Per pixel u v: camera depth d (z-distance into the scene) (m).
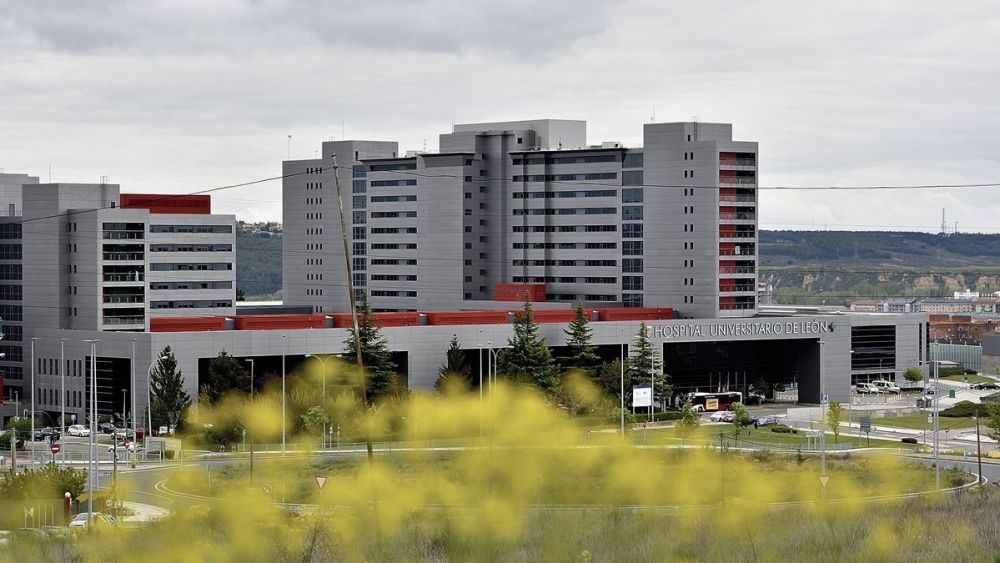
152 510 114.12
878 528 61.59
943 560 54.53
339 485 96.69
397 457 120.12
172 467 153.00
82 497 117.00
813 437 189.62
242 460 153.00
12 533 85.00
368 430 67.25
